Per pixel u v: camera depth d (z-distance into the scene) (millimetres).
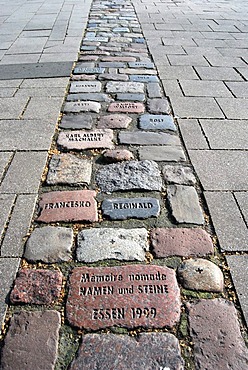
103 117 3354
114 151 2824
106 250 1978
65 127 3188
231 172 2629
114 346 1544
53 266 1895
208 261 1927
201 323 1628
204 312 1674
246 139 3062
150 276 1829
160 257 1941
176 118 3363
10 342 1563
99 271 1854
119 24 6539
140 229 2121
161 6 8141
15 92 3859
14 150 2855
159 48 5297
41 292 1761
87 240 2039
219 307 1697
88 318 1646
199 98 3777
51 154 2814
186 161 2744
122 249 1983
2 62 4695
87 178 2535
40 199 2346
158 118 3352
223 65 4703
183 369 1467
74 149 2867
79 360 1497
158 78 4246
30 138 3018
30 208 2268
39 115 3393
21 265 1904
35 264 1909
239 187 2475
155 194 2393
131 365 1480
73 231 2105
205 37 5875
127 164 2682
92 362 1490
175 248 1996
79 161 2727
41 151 2846
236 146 2957
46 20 6742
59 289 1775
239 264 1918
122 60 4777
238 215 2232
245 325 1631
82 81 4117
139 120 3312
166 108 3537
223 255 1971
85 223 2162
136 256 1942
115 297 1729
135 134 3086
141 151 2852
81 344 1553
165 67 4578
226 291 1777
